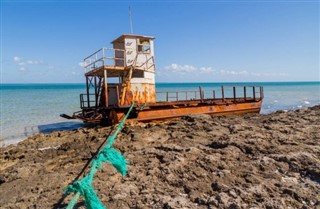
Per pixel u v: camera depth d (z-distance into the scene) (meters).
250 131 13.07
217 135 13.02
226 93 83.88
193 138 12.62
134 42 20.02
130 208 6.00
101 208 3.03
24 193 7.39
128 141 12.98
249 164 8.32
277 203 5.89
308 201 6.04
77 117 18.22
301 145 10.09
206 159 8.69
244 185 6.89
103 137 14.38
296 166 7.96
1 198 7.25
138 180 7.48
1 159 12.21
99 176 7.86
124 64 19.17
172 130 14.93
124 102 18.80
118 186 7.06
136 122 17.62
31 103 49.47
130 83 19.14
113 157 4.14
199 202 6.13
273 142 10.59
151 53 20.75
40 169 9.77
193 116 17.98
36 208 6.34
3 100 58.09
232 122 17.31
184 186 6.98
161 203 6.06
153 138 13.39
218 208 5.84
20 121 27.53
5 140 18.84
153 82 20.83
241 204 5.88
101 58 18.09
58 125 24.94
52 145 14.31
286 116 19.08
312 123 15.59
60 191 7.24
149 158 9.34
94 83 20.98
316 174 7.40
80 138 14.98
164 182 7.32
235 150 9.76
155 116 18.56
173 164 8.33
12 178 8.92
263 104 43.47
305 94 75.50
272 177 7.37
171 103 19.22
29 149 13.62
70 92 104.00
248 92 88.50
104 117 18.33
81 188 2.97
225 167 8.11
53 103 49.25
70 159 10.80
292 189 6.51
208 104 21.52
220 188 6.72
